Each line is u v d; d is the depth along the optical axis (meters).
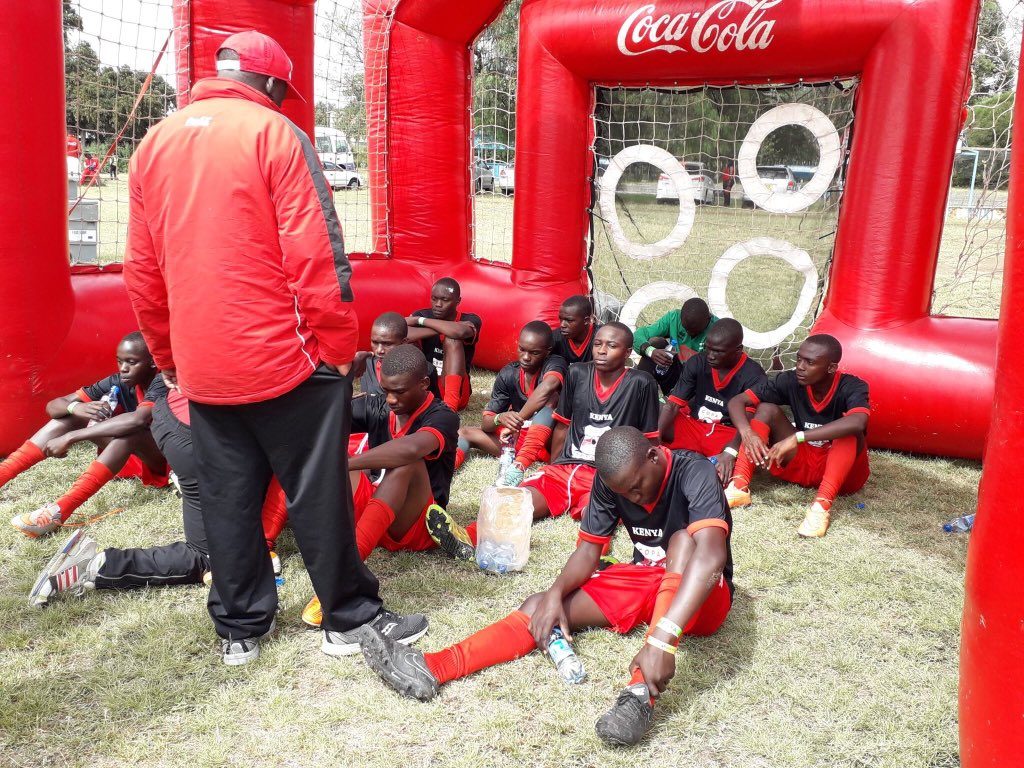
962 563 3.64
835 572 3.52
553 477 4.13
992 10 5.52
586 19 5.76
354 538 2.70
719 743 2.41
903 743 2.40
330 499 2.57
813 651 2.90
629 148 6.22
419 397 3.51
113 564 3.11
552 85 6.06
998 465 1.64
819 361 4.16
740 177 5.97
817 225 5.84
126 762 2.27
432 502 3.52
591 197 6.41
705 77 5.71
